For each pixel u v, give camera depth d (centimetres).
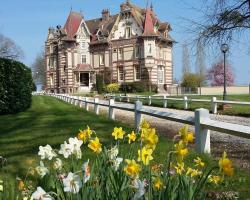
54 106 2623
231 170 300
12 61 1995
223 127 670
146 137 356
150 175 329
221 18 1425
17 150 791
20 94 2027
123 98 3797
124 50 6762
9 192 350
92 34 7362
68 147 354
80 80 7306
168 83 6862
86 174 303
